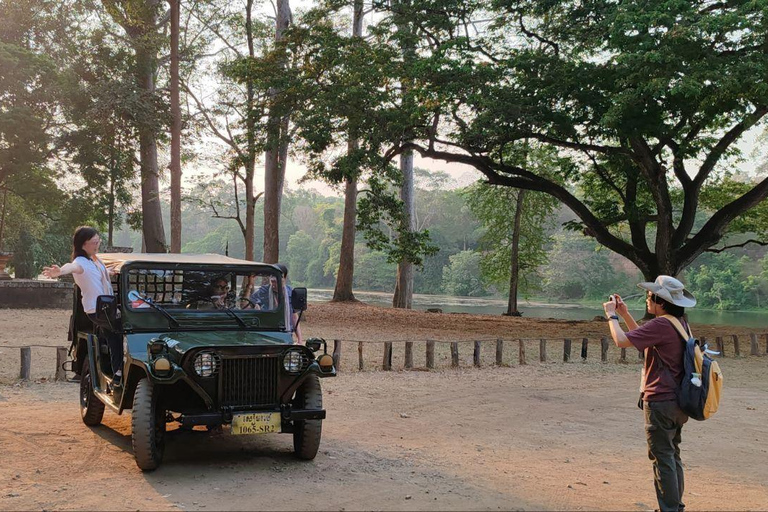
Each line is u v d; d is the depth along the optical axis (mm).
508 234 42906
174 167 21469
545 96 20844
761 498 6359
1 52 32062
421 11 23328
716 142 26922
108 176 36750
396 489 6059
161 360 6148
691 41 17406
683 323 5246
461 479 6516
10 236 50844
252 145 25344
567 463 7469
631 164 26609
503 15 23703
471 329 24234
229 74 25203
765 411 11516
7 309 25344
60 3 35812
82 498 5477
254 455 7086
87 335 7965
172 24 21500
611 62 20422
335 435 8289
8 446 7113
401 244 28484
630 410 11039
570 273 93688
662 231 25609
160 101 31141
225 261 7641
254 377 6488
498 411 10516
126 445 7344
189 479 6105
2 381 11078
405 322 26172
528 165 37781
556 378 14359
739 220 32906
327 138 22234
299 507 5406
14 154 33406
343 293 37750
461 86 20422
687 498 6262
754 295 82062
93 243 7648
